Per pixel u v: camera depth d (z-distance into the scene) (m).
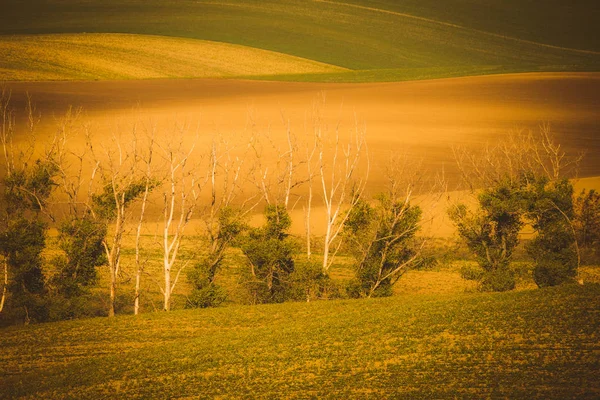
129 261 84.44
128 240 91.94
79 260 66.62
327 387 41.59
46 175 73.50
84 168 111.12
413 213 72.31
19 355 51.09
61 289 65.75
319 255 88.06
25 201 72.12
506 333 47.03
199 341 51.56
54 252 82.19
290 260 69.44
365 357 45.53
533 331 46.94
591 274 72.81
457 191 103.44
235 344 49.94
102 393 42.56
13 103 152.25
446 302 56.22
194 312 61.62
